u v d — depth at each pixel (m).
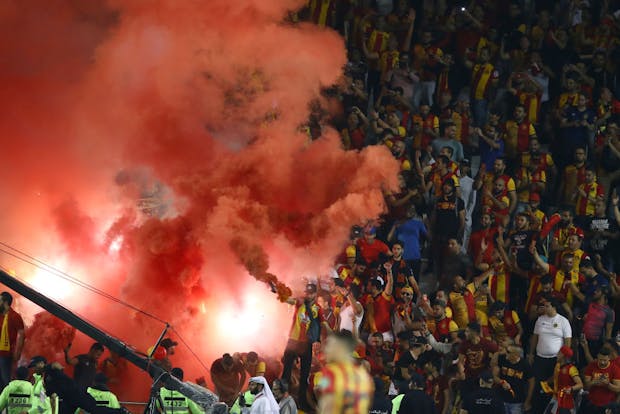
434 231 73.81
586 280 68.44
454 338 65.25
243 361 62.94
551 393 63.62
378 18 85.38
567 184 75.19
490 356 61.94
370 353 64.38
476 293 68.44
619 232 72.12
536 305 68.12
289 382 64.69
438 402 62.03
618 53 82.38
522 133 77.75
